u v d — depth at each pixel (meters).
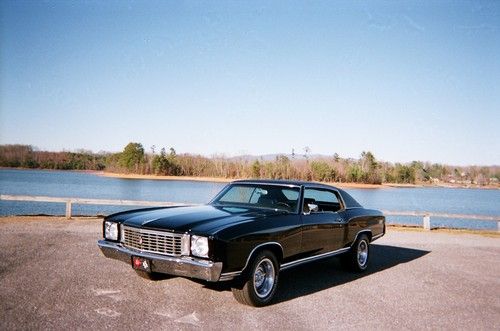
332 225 5.99
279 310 4.66
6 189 50.91
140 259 4.46
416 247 10.26
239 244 4.33
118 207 28.52
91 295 4.76
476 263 8.36
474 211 46.59
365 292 5.68
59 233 9.02
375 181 121.00
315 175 108.00
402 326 4.41
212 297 4.96
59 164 175.25
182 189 65.88
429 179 182.12
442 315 4.86
